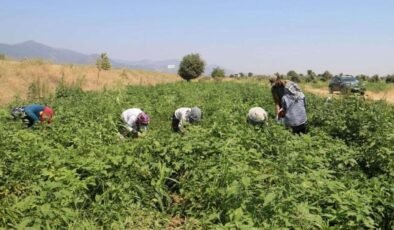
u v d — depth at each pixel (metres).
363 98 10.95
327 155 7.18
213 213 5.32
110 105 13.81
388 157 6.78
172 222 5.77
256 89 22.45
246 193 5.14
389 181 5.77
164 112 13.83
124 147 7.21
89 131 8.64
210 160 6.53
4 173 6.23
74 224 5.09
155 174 6.68
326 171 5.97
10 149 7.18
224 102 15.18
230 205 5.21
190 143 7.09
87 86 38.62
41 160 6.61
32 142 7.38
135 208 5.78
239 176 5.66
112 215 5.50
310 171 6.12
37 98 18.80
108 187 6.05
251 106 14.59
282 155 6.71
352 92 11.81
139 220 5.62
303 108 9.51
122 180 6.15
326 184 5.43
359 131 8.95
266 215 4.81
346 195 5.09
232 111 12.92
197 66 48.91
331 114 10.50
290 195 5.13
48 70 37.16
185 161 6.72
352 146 8.45
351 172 6.48
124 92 20.25
